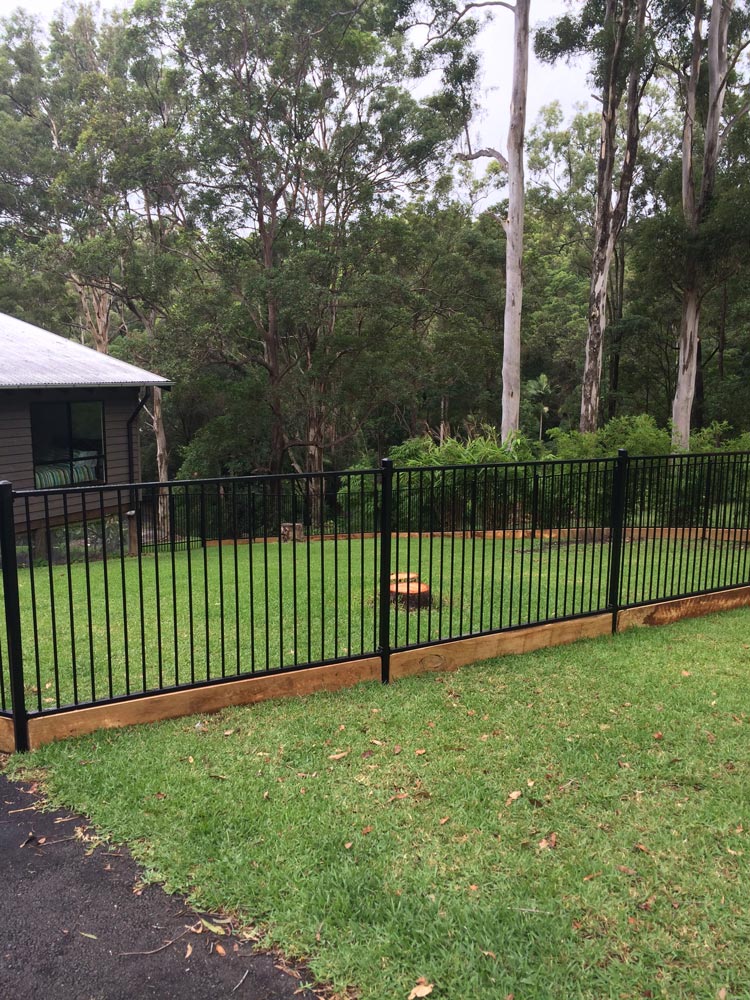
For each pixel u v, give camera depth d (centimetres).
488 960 255
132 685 511
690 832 332
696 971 250
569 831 332
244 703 481
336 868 304
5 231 2822
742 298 3003
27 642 625
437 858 312
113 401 1678
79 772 384
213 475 2812
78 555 1346
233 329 2512
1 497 395
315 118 2442
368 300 2386
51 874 305
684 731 438
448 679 530
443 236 2970
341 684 514
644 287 2588
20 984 248
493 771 387
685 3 2189
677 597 697
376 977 248
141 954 262
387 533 516
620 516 645
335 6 2272
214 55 2325
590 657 580
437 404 3662
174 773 383
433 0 1905
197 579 907
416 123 2489
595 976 248
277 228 2561
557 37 2027
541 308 3831
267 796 361
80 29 3180
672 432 1731
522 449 1575
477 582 833
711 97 2184
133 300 2866
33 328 1814
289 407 2728
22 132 2952
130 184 2433
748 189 2020
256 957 260
